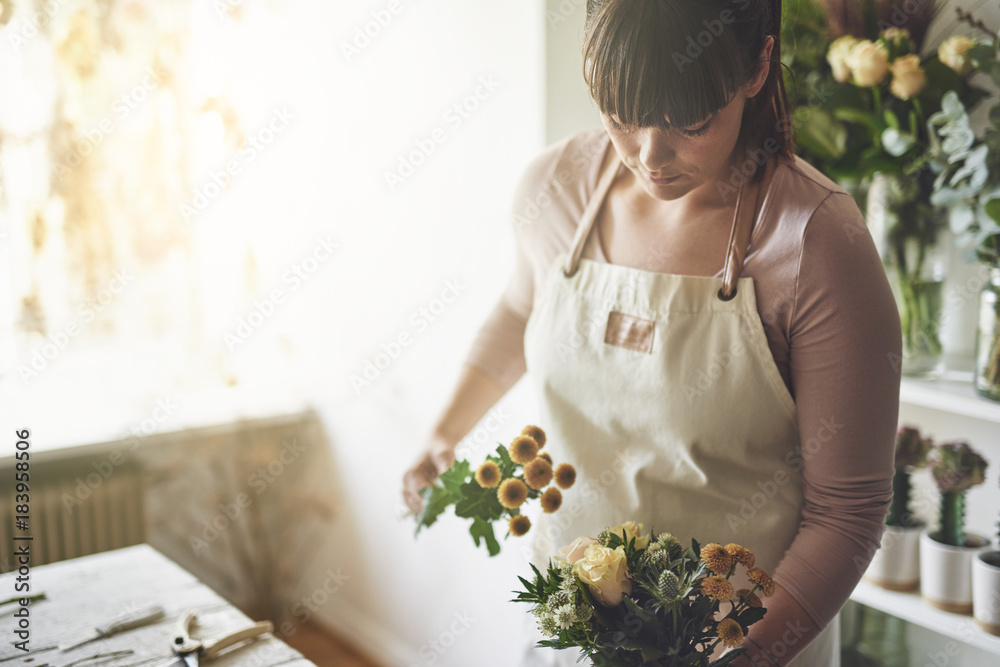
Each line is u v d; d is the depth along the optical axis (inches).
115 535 98.6
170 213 107.4
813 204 37.9
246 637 46.7
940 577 48.5
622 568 31.9
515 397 77.4
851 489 37.3
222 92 107.7
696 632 31.7
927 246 51.4
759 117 39.1
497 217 79.1
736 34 33.4
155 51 102.3
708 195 41.1
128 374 108.1
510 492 39.5
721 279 40.3
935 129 49.4
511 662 83.3
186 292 110.9
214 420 103.7
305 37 103.8
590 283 44.6
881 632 55.3
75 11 96.7
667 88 33.2
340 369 105.9
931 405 48.9
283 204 112.7
